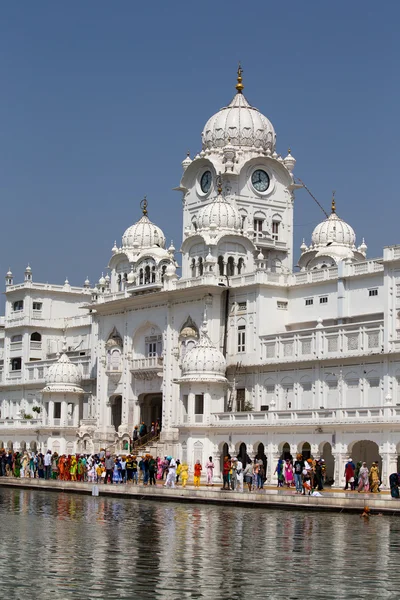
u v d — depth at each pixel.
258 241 109.31
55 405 109.88
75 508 57.50
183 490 63.78
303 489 67.81
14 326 132.88
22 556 36.53
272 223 112.50
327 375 87.12
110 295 110.31
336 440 77.19
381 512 53.12
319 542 41.06
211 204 104.25
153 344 104.62
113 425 109.44
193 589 30.41
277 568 34.31
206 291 97.00
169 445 98.06
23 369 130.25
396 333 81.56
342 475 76.44
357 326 84.69
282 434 82.56
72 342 130.62
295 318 95.75
